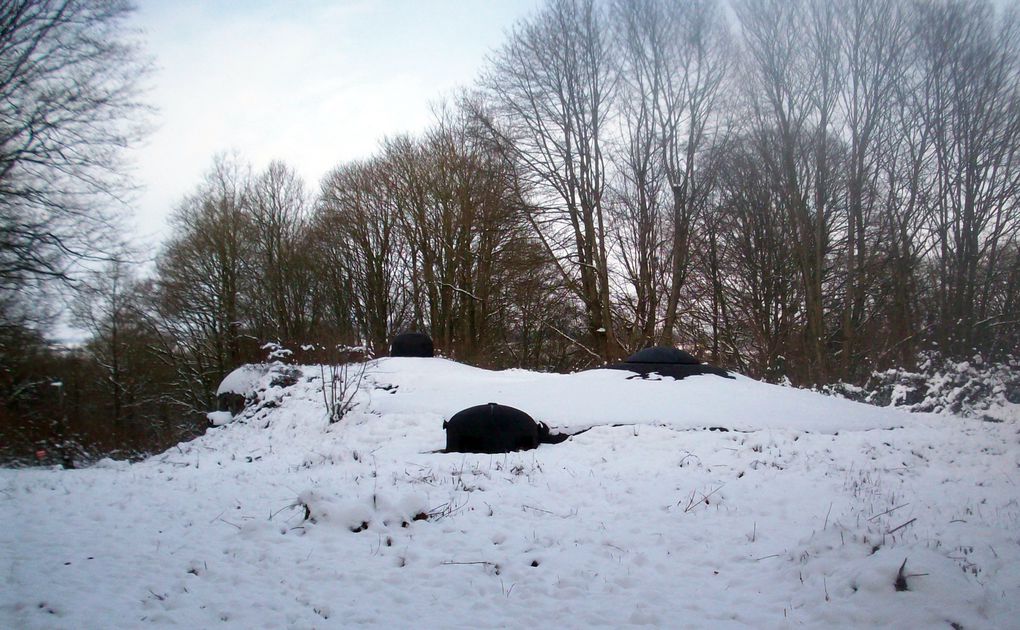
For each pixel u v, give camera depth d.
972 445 13.88
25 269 19.17
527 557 6.82
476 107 34.12
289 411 19.91
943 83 28.95
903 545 6.27
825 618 5.30
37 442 21.45
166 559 6.80
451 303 39.56
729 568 6.57
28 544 7.35
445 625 5.32
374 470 11.55
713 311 36.62
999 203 28.05
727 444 13.77
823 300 32.59
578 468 11.62
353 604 5.70
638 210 32.44
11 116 18.41
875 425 16.14
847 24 29.66
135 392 41.28
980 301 28.78
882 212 30.95
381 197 42.72
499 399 17.42
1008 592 5.55
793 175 30.14
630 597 5.88
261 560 6.78
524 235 31.58
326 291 44.09
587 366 34.22
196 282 41.59
